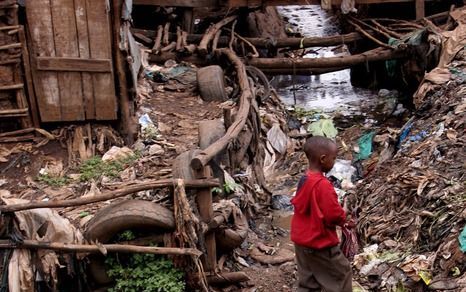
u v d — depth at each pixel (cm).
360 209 682
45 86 700
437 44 1031
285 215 742
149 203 545
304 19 1658
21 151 697
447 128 742
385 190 676
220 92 913
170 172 659
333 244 470
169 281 536
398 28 1202
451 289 508
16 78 694
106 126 729
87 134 717
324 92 1271
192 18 1238
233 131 673
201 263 551
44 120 709
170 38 1191
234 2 1224
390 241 598
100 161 686
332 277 477
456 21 1104
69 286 548
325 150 466
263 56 1221
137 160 690
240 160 735
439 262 539
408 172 675
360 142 936
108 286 549
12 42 684
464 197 592
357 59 1116
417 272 535
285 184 825
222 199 629
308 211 468
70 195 622
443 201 598
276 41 1193
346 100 1202
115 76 716
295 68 1128
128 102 732
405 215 622
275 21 1438
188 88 968
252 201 722
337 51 1424
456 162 664
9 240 514
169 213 545
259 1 1230
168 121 828
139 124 766
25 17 683
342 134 1001
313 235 467
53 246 519
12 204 522
